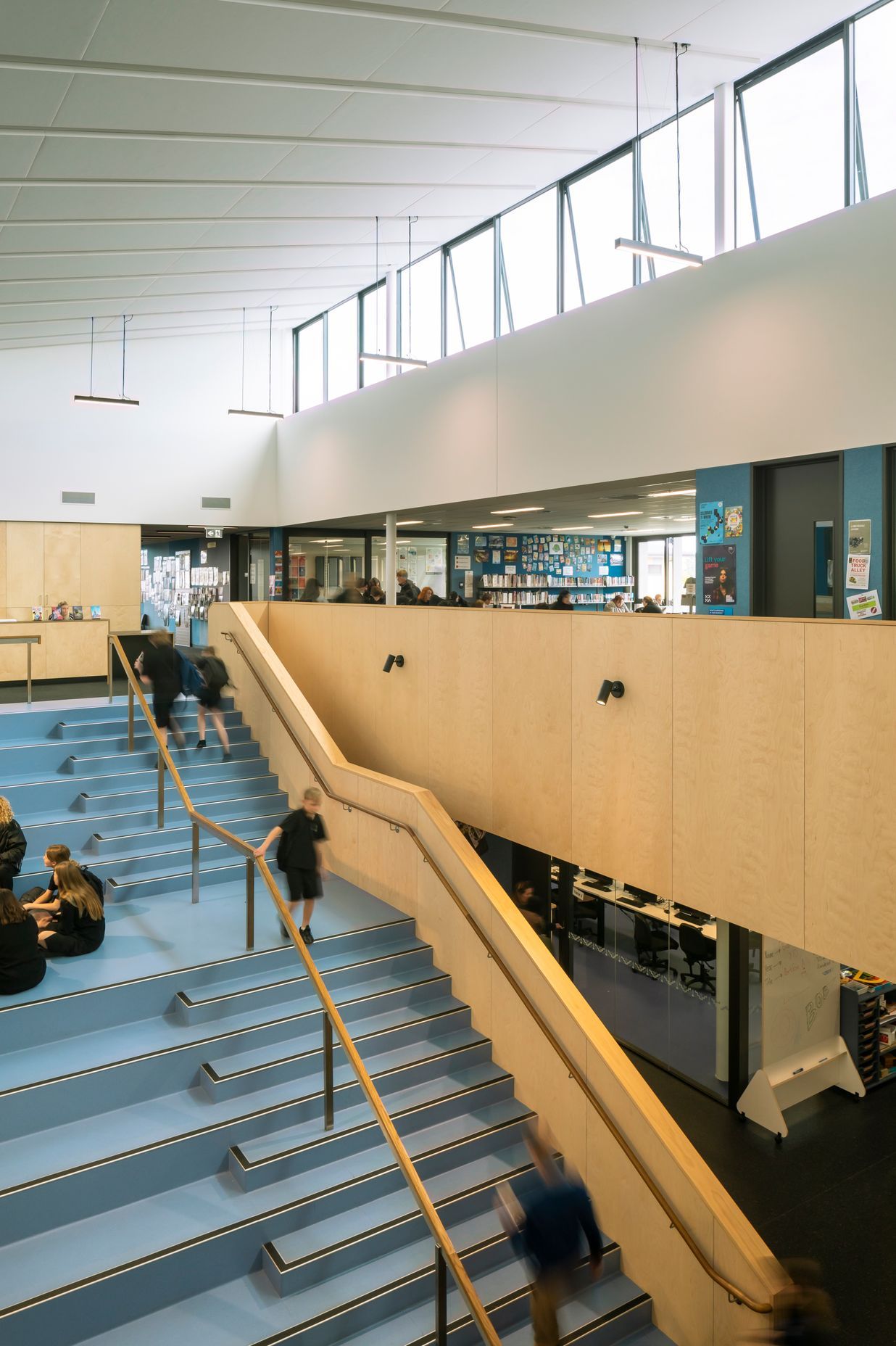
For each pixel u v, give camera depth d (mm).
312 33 6887
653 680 7625
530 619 8961
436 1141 6516
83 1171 5457
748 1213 7312
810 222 8273
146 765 10430
